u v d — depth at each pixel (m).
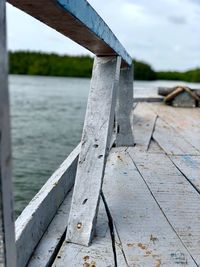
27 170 9.61
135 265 1.84
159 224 2.28
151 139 4.65
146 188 2.89
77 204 2.09
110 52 2.10
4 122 0.98
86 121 2.19
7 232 1.09
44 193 2.22
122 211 2.45
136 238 2.10
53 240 2.02
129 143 4.20
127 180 3.06
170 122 5.77
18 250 1.66
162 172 3.32
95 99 2.19
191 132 5.08
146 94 9.09
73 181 2.90
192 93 7.45
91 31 1.55
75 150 3.37
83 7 1.41
